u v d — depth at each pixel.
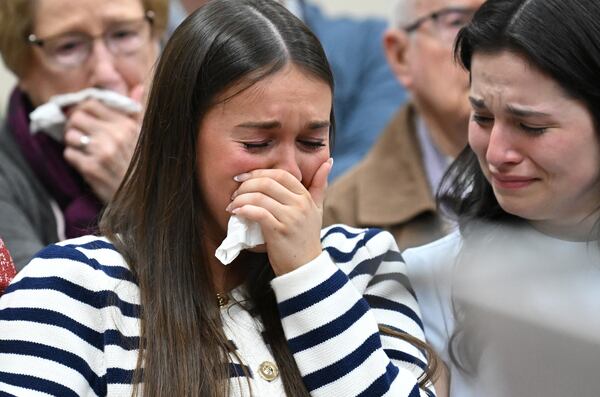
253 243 2.88
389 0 7.15
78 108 4.18
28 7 4.18
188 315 2.87
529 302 2.74
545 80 2.86
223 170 2.85
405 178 4.48
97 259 2.91
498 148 2.93
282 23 2.88
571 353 2.66
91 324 2.84
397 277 3.24
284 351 2.90
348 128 5.51
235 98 2.81
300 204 2.86
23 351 2.78
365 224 4.38
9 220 3.88
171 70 2.92
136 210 2.99
